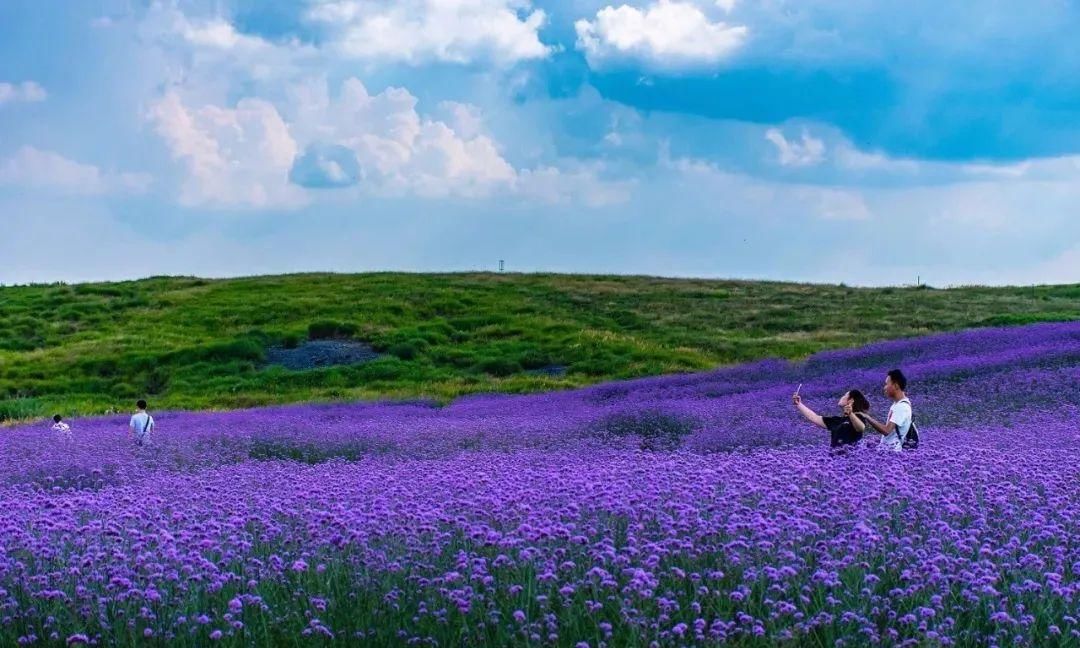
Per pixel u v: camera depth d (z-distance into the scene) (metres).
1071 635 7.98
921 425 22.19
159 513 11.77
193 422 32.03
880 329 55.62
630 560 9.26
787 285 73.00
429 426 26.36
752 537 9.55
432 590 8.85
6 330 58.44
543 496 11.47
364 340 54.34
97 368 50.06
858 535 9.26
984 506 10.90
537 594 8.71
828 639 7.89
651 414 25.16
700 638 7.86
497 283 71.06
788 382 34.88
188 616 8.61
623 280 74.31
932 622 8.15
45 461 20.45
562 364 50.28
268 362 51.16
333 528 10.36
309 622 8.49
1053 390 24.92
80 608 8.74
